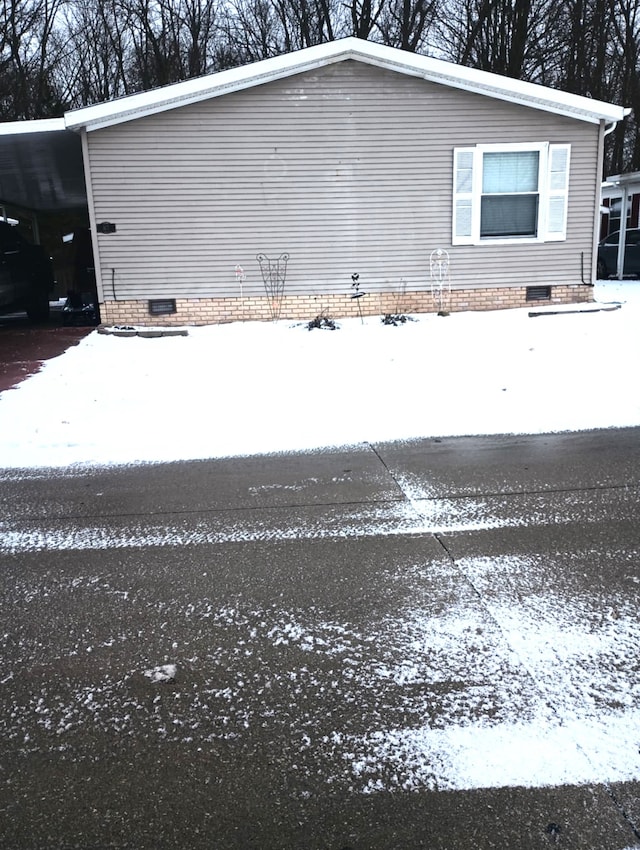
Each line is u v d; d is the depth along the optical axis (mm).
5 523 4520
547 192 12625
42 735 2525
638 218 22672
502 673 2809
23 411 7078
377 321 12195
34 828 2111
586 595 3422
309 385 7996
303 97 11875
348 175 12242
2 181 15773
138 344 10781
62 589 3615
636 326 10938
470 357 9164
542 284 13023
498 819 2107
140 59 29188
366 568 3770
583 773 2273
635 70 27719
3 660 2996
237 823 2115
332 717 2576
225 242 12242
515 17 25875
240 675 2848
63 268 22312
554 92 11992
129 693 2754
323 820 2119
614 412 6867
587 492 4859
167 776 2312
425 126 12172
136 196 11922
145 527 4418
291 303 12562
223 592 3541
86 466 5660
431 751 2389
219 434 6441
